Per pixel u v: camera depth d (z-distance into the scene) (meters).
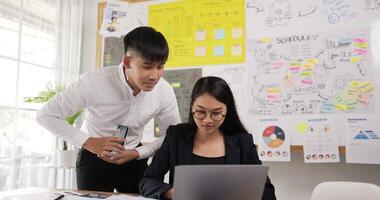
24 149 2.29
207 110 1.20
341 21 2.08
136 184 1.64
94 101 1.51
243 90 2.25
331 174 2.14
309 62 2.12
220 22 2.36
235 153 1.25
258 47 2.24
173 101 1.63
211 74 2.35
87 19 2.81
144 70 1.23
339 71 2.06
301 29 2.16
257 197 0.89
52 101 1.46
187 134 1.31
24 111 2.30
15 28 2.26
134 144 1.65
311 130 2.08
